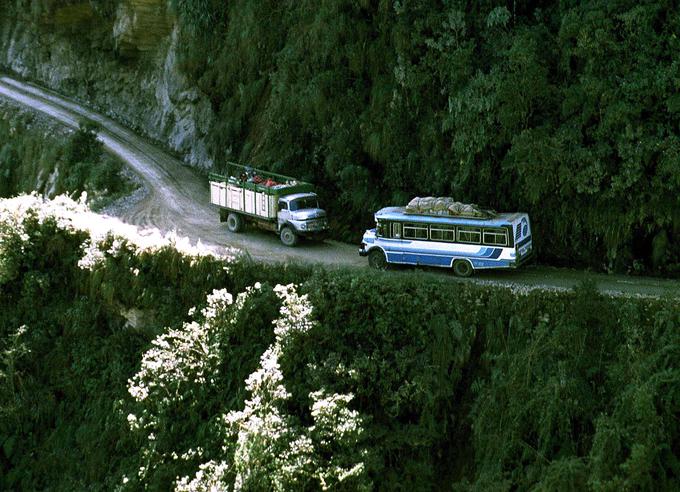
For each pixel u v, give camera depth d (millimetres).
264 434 20031
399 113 29906
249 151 37188
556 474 17594
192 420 23422
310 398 21859
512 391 20141
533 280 25125
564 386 19234
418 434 20859
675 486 17156
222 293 24938
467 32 28188
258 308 24625
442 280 23062
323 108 32688
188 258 27188
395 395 21281
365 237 27188
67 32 59125
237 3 40875
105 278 28062
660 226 24734
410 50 29422
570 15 25391
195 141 44656
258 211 31391
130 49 52062
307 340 22938
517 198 27203
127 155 46531
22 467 26328
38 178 49000
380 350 22734
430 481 20656
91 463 24891
